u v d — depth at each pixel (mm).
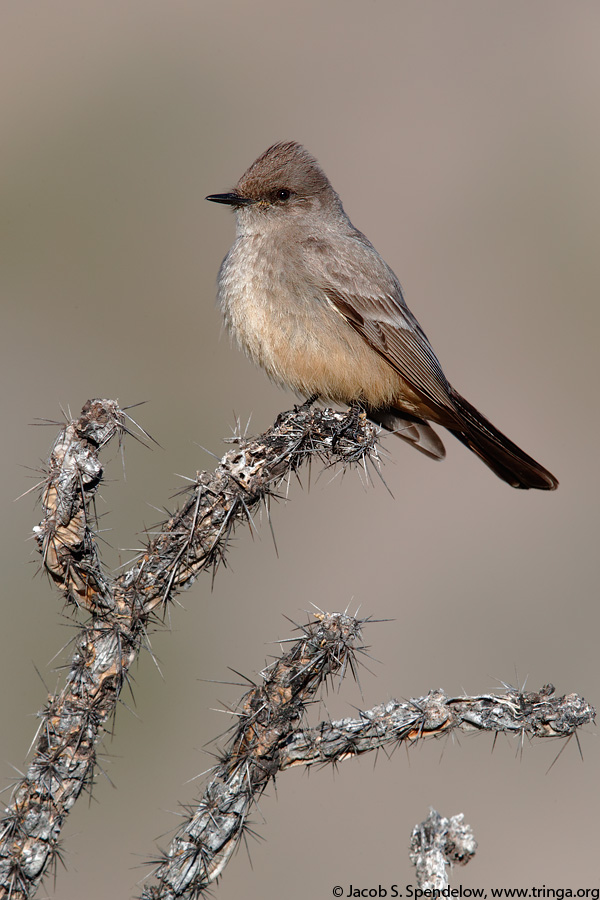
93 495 6227
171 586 6402
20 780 5961
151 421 16469
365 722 6199
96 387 17078
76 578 6137
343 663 6109
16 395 16734
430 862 5945
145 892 5902
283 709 6059
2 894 5750
